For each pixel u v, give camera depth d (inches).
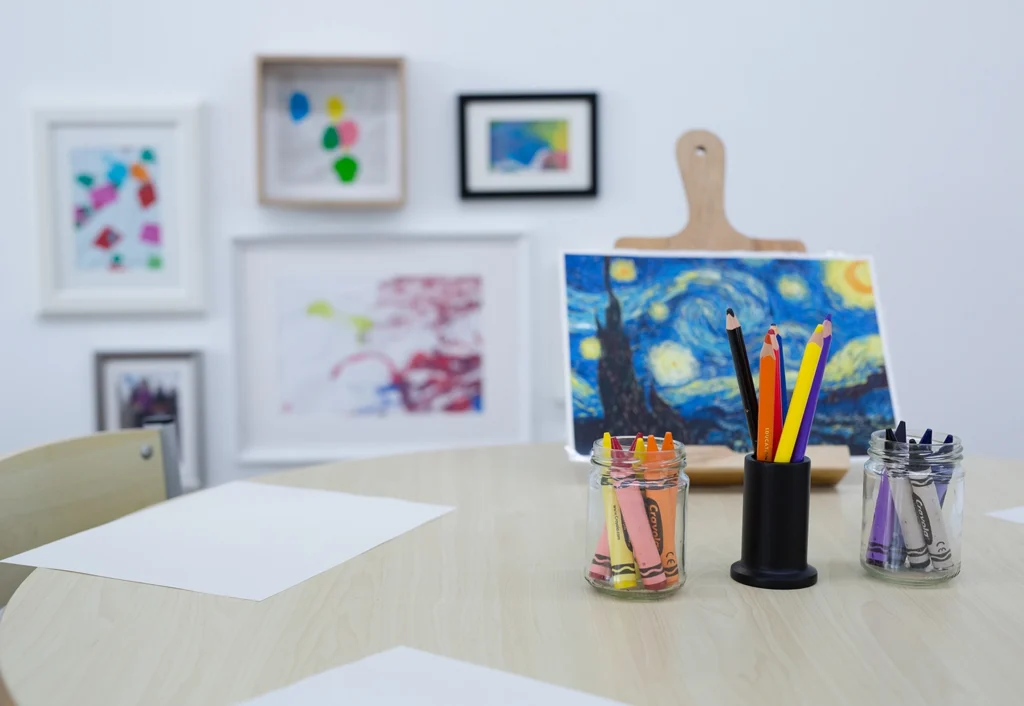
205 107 78.5
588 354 42.6
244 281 80.2
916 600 26.2
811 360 27.2
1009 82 78.7
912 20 78.6
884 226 79.6
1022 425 80.5
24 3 77.5
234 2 78.1
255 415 81.1
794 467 27.3
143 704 19.7
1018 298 79.9
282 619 24.6
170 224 78.7
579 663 21.8
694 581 28.0
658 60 79.0
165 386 79.9
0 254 78.7
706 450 40.3
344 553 30.5
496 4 78.7
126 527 33.6
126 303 78.9
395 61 76.8
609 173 79.6
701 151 47.8
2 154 78.2
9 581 35.8
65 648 22.7
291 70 78.2
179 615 24.9
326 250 80.2
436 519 34.8
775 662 21.9
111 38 78.0
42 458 38.8
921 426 80.7
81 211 78.5
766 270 44.9
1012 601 26.1
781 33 78.7
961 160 79.2
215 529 33.3
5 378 79.5
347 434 81.7
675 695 20.1
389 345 81.1
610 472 26.5
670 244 47.5
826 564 29.6
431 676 21.0
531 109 78.4
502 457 46.5
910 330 80.2
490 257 80.5
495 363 81.4
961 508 28.0
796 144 79.3
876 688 20.5
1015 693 20.2
